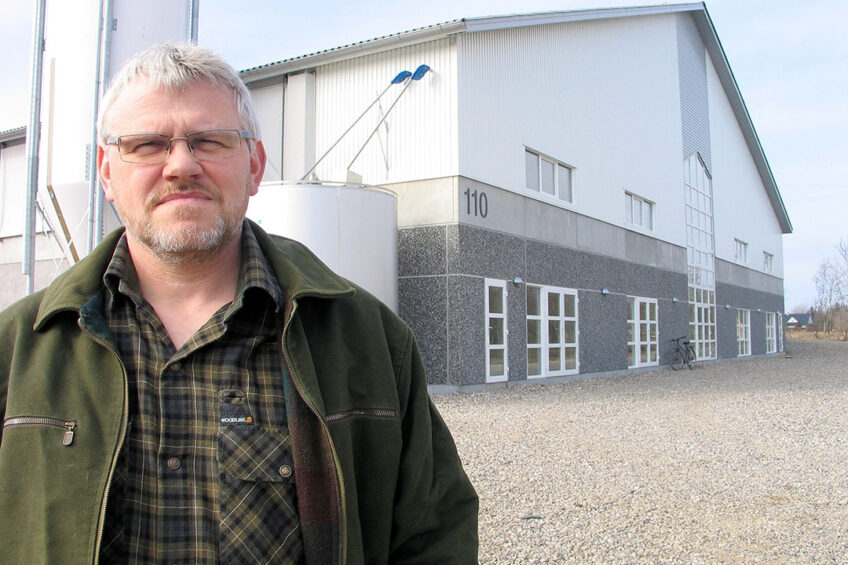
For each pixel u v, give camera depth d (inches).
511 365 466.3
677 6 788.0
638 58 711.1
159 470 54.8
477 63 447.5
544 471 216.8
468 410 344.5
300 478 55.9
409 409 65.6
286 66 493.7
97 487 51.6
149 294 62.2
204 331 58.0
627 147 670.5
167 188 58.7
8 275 645.9
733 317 1004.6
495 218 455.8
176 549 53.9
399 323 68.0
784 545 152.7
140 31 285.6
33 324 57.5
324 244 372.2
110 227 278.2
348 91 478.0
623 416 341.7
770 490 201.9
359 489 61.0
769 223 1226.6
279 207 370.6
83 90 295.3
